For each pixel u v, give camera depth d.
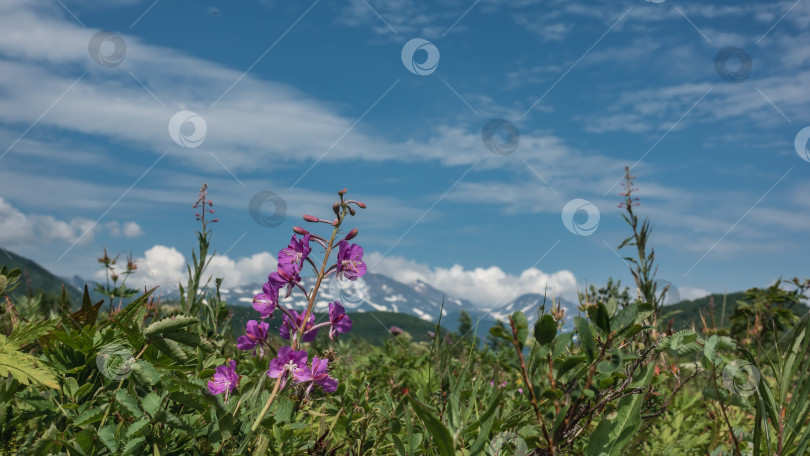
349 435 1.66
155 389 1.44
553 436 1.13
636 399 1.29
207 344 1.35
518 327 1.09
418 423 1.79
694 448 2.05
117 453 1.18
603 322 1.11
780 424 1.39
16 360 1.16
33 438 1.16
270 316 1.73
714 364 1.34
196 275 2.51
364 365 3.83
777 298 4.76
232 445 1.37
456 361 2.71
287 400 1.44
